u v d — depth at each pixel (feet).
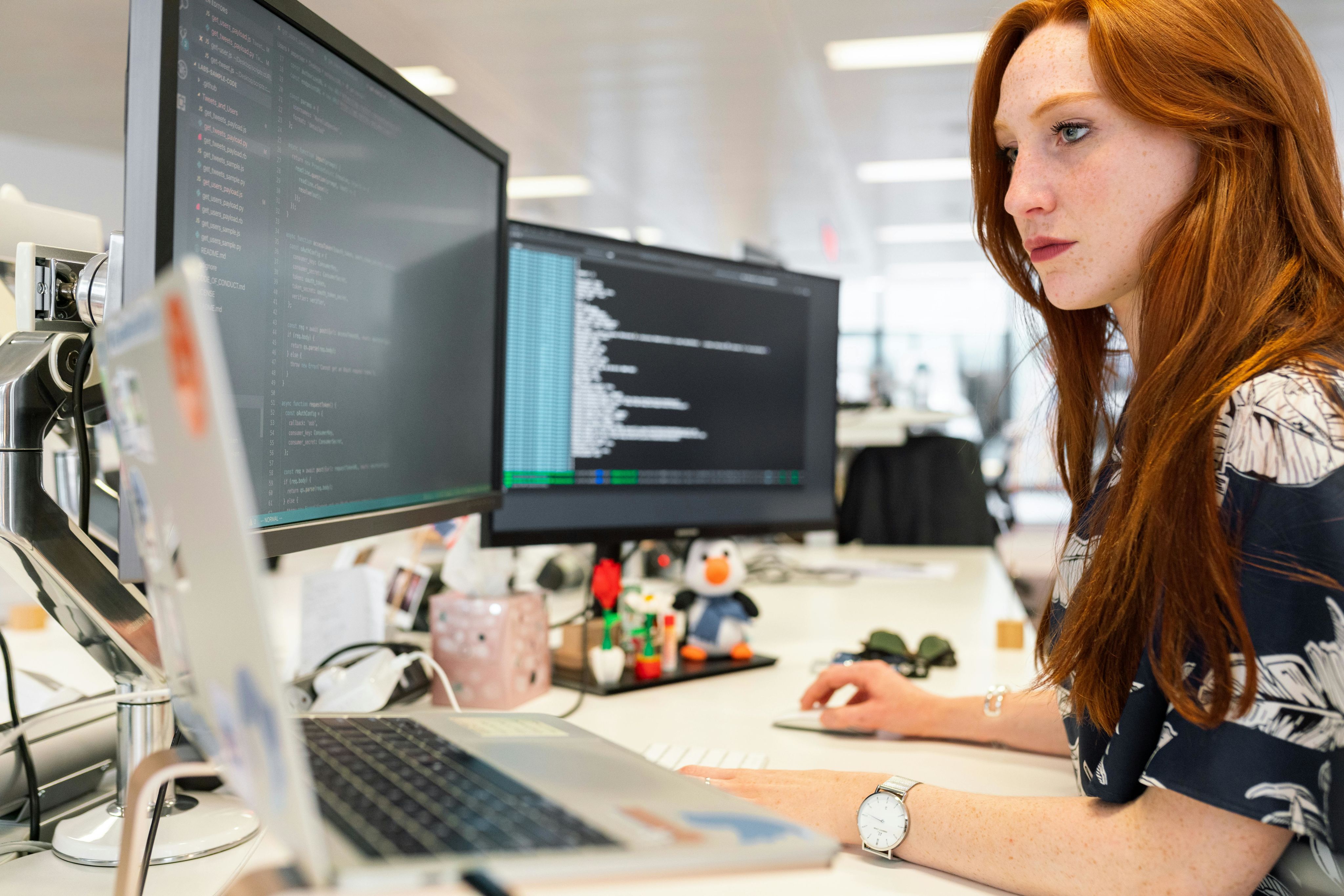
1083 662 2.10
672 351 4.49
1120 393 2.91
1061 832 1.93
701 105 18.84
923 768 2.89
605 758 1.74
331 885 1.07
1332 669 1.68
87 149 21.42
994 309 22.45
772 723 3.34
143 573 1.85
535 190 25.93
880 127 20.26
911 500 9.07
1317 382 1.80
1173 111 2.04
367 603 3.87
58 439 3.43
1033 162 2.26
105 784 2.59
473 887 1.15
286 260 2.38
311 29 2.42
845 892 2.02
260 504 2.29
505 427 3.87
